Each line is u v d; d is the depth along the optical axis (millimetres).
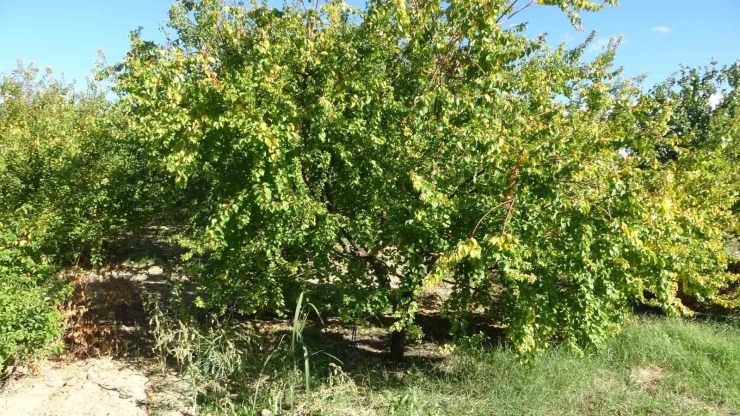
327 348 5945
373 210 4637
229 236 4598
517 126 4234
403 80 4996
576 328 4414
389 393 4547
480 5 4422
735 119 6277
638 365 5496
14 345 4664
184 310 5395
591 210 3705
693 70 9906
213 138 4332
